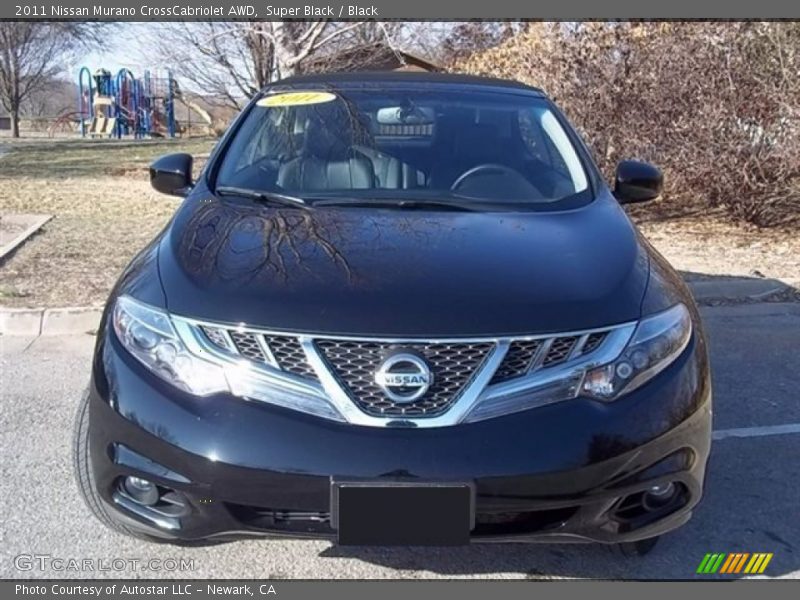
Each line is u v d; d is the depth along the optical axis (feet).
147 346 8.84
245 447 8.20
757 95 28.91
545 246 10.04
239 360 8.48
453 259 9.49
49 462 12.37
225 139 13.33
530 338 8.49
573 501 8.36
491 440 8.21
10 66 127.75
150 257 10.26
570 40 32.42
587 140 32.24
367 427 8.22
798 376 16.72
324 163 12.55
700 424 9.05
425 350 8.34
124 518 8.97
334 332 8.35
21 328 18.52
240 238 10.02
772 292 22.40
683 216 32.60
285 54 33.91
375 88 14.21
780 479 12.41
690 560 10.34
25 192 37.42
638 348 8.86
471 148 12.92
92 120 115.85
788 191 29.89
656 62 30.66
